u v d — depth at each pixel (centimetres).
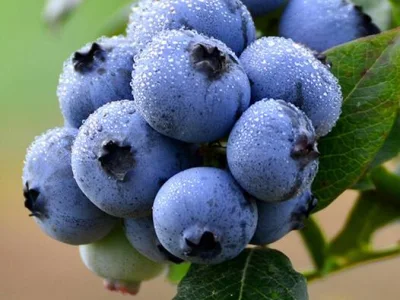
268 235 19
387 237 50
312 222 23
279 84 18
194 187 18
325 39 21
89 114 19
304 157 18
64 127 20
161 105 18
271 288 20
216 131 18
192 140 18
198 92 18
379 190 23
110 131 18
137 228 19
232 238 18
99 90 19
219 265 20
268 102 18
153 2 19
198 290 20
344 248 23
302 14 21
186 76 18
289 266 20
